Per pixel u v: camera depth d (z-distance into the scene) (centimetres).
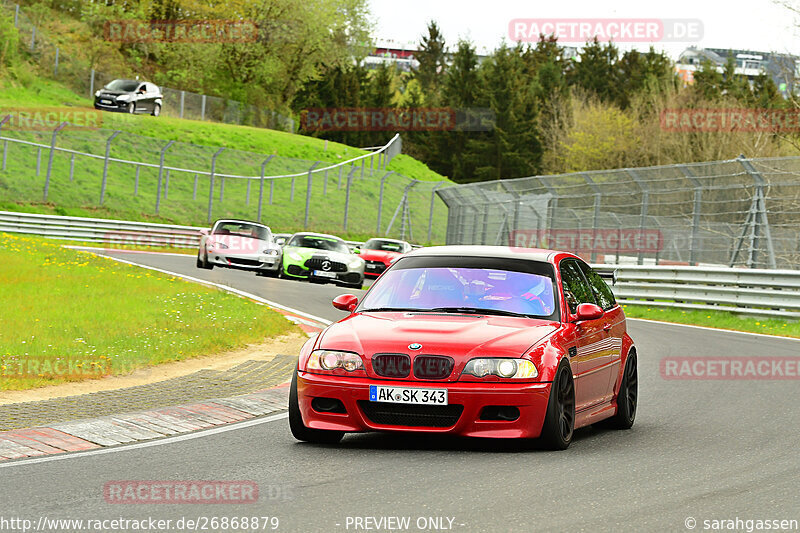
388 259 6531
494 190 7238
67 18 15800
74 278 4466
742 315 4603
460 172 18575
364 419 1538
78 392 2109
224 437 1673
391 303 1747
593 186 6072
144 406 1930
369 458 1494
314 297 4728
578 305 1753
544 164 18500
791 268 4906
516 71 19388
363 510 1160
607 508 1182
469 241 8538
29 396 2028
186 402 2000
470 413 1509
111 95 12588
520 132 18512
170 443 1611
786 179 5028
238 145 13100
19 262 4972
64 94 13612
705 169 5272
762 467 1459
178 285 4475
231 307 3734
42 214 8331
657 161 15900
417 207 12119
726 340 3581
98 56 15100
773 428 1838
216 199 10588
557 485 1308
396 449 1574
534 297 1716
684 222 5519
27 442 1562
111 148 11131
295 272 5794
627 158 16538
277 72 17175
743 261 4919
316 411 1573
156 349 2631
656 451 1591
